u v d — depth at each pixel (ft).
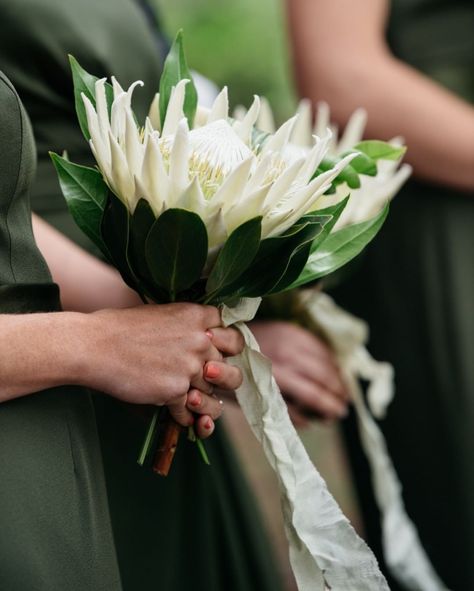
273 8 20.67
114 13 7.27
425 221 9.45
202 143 5.04
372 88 9.02
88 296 6.66
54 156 5.43
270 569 7.96
